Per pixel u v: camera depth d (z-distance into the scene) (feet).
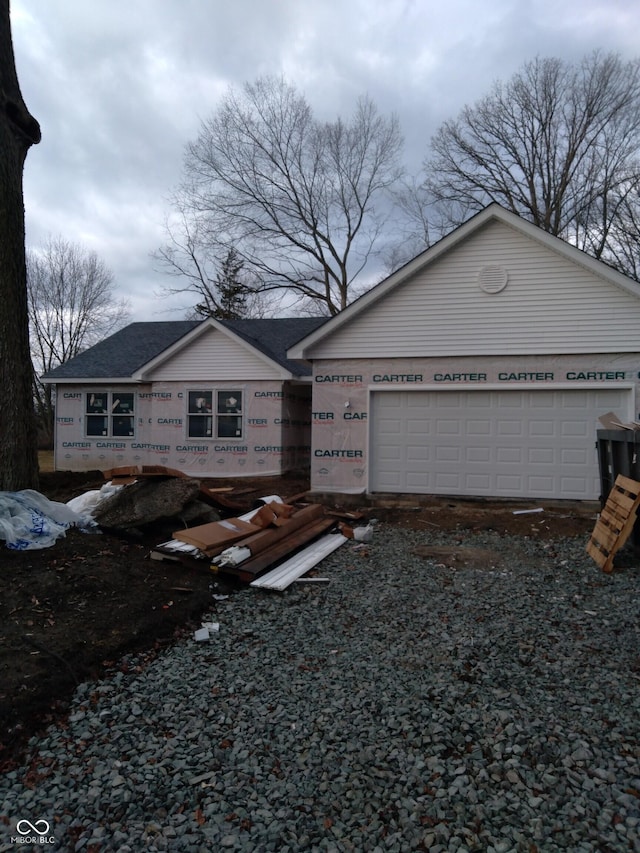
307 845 8.61
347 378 39.09
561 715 11.87
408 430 38.22
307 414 58.85
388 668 14.26
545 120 90.68
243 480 48.78
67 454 57.62
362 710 12.30
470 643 15.66
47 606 16.53
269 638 16.38
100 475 51.39
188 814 9.29
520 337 36.06
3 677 12.55
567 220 93.35
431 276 37.47
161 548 21.81
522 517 32.96
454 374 37.27
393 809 9.30
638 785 9.64
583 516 32.89
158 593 18.75
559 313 35.42
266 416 51.06
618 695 12.64
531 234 35.14
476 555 25.22
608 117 86.69
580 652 14.99
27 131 23.47
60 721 11.90
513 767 10.18
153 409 53.62
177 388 53.01
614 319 34.55
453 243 36.45
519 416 36.45
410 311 37.86
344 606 18.98
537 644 15.57
